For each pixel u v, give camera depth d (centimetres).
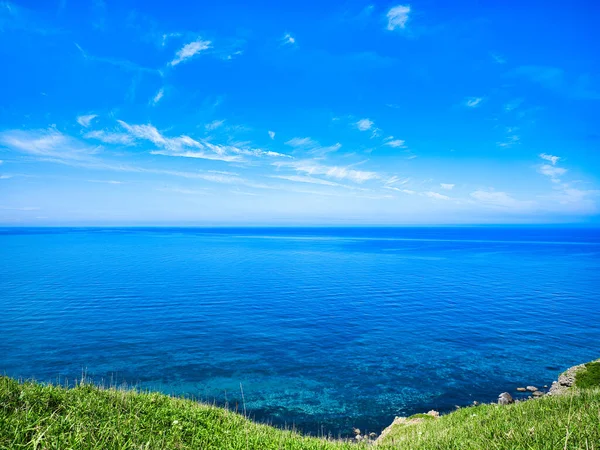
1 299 5978
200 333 4306
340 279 8838
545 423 727
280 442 807
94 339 3991
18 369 3142
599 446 549
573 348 3934
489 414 1063
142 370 3212
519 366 3425
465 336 4366
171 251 16875
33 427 543
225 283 8000
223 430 836
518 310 5709
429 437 925
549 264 12231
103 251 16400
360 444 1025
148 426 725
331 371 3297
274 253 16438
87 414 693
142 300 6034
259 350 3800
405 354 3753
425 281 8631
